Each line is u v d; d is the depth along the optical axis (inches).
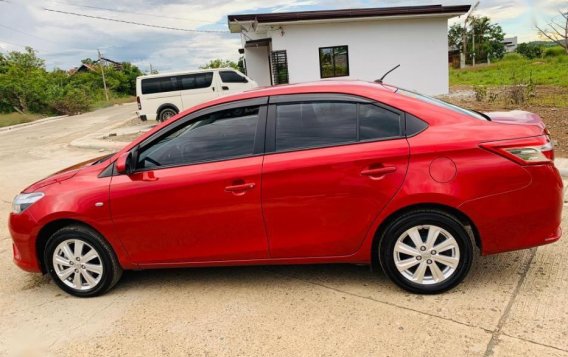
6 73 1547.7
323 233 131.2
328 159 127.0
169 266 144.3
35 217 144.9
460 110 135.6
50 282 164.4
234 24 735.7
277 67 689.6
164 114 646.5
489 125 125.4
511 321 115.5
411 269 131.0
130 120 844.0
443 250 127.6
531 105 484.1
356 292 137.0
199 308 135.8
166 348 117.3
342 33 687.1
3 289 161.2
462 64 2028.8
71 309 142.9
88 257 146.6
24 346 124.0
